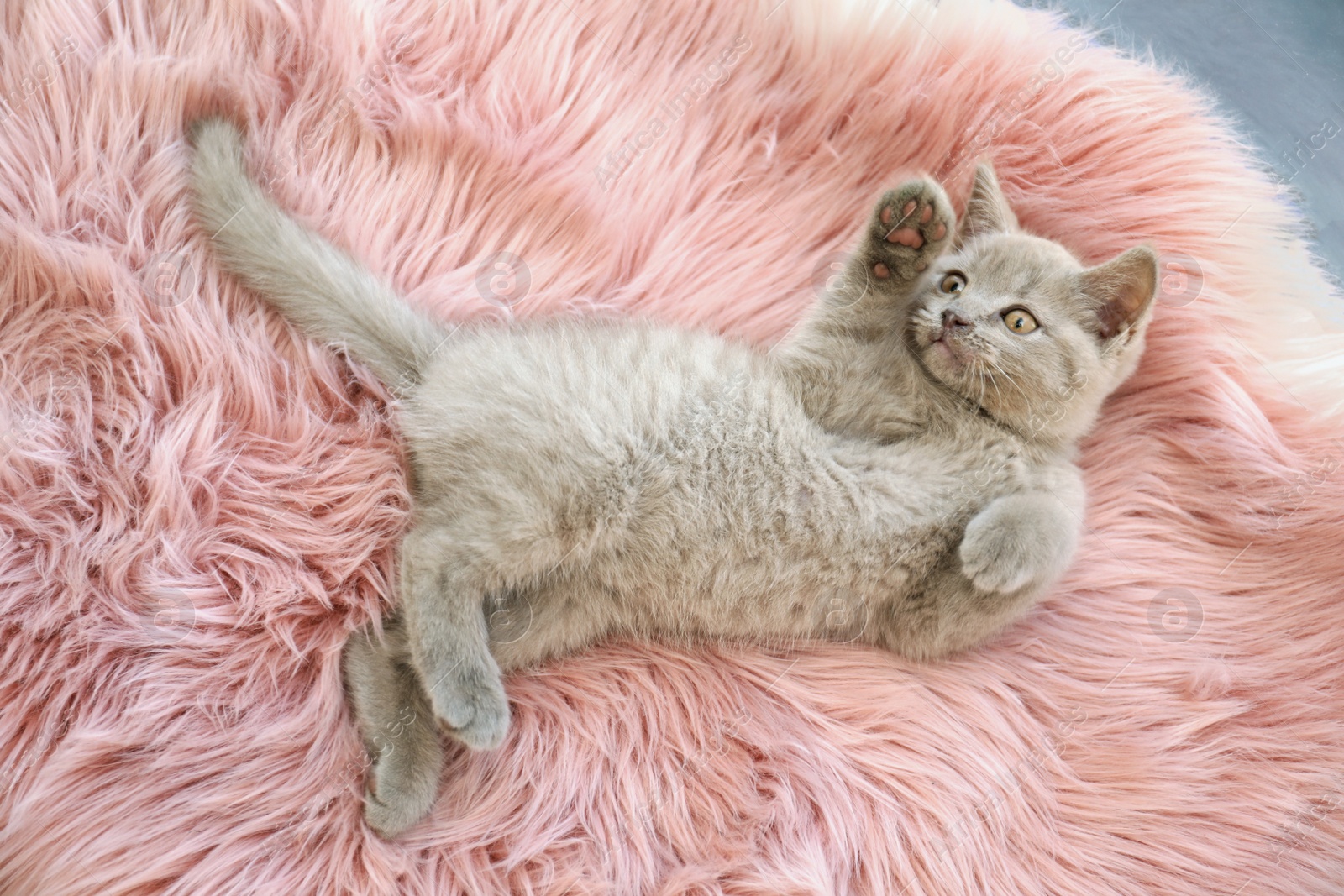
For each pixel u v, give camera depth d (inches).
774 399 24.7
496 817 24.3
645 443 24.1
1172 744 25.4
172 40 25.5
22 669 23.3
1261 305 26.5
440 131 26.1
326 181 26.0
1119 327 24.9
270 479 24.6
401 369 25.2
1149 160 26.7
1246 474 26.2
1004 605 24.5
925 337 25.2
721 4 26.7
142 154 25.2
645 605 25.0
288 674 24.2
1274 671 25.6
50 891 23.1
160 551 24.0
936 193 24.3
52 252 24.5
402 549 24.3
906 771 25.1
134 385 24.4
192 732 23.7
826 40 26.9
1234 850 24.9
